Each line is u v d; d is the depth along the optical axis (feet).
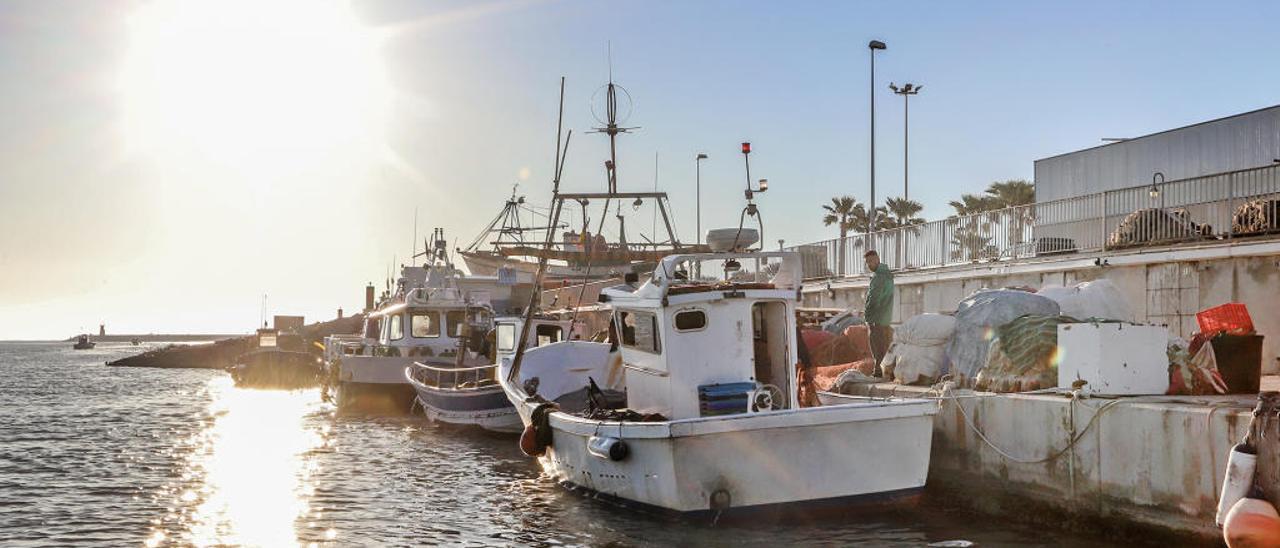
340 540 45.60
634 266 80.12
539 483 59.57
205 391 194.18
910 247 83.61
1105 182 82.07
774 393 47.09
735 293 46.60
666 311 46.78
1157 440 34.60
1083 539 37.52
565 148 74.84
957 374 48.11
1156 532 34.68
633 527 44.06
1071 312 48.88
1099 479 36.91
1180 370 40.04
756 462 40.40
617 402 64.39
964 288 74.84
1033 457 39.91
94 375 294.25
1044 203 69.31
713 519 40.75
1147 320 58.39
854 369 55.62
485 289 131.95
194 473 67.72
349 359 107.34
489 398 80.79
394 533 46.75
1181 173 75.00
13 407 144.05
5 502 56.49
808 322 80.28
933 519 42.65
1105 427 36.65
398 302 120.47
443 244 125.70
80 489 61.11
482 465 68.64
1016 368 42.68
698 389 46.42
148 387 213.46
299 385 208.13
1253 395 38.93
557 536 43.88
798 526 41.16
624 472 44.42
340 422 102.53
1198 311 55.01
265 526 48.93
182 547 44.86
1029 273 67.21
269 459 74.23
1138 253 58.65
